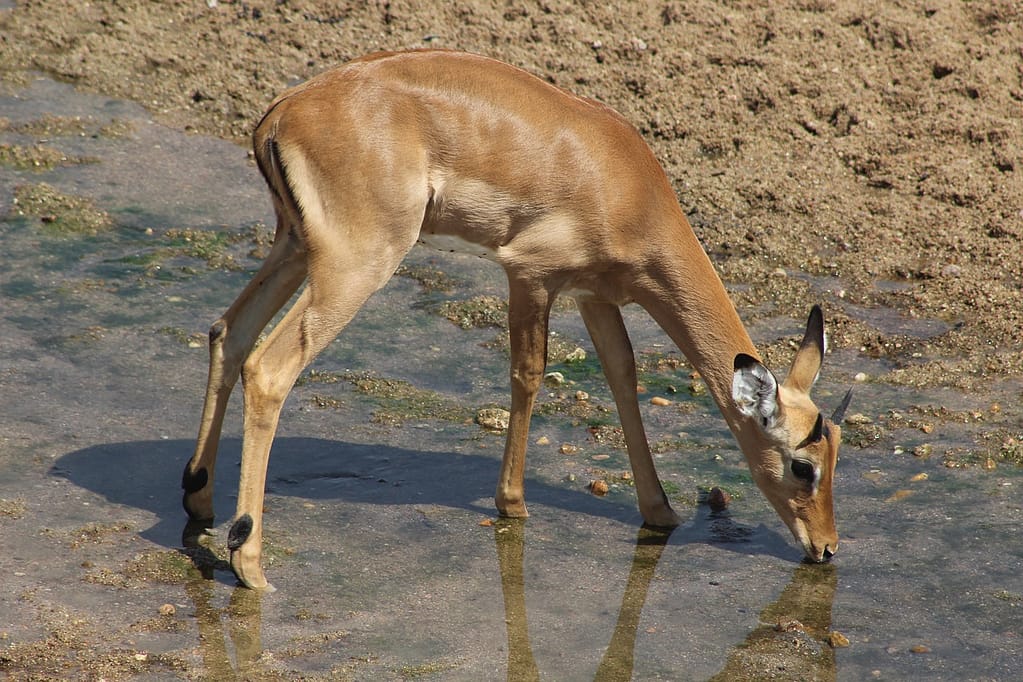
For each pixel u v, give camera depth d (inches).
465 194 444.1
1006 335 641.6
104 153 794.8
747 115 846.5
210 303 647.8
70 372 569.6
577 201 447.5
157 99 863.7
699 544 470.0
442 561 448.5
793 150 817.5
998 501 499.5
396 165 428.5
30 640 382.0
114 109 846.5
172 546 444.8
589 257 454.9
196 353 599.2
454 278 697.0
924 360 621.3
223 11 967.0
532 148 443.2
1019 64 880.9
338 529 466.0
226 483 497.4
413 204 433.7
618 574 446.3
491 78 447.5
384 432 542.3
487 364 609.0
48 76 876.0
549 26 922.1
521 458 475.2
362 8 960.3
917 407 575.8
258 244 713.0
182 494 484.1
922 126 824.3
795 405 452.8
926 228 738.8
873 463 531.2
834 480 517.3
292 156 426.0
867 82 868.6
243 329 451.8
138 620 398.3
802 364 463.2
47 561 426.6
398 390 578.6
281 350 420.5
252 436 416.8
